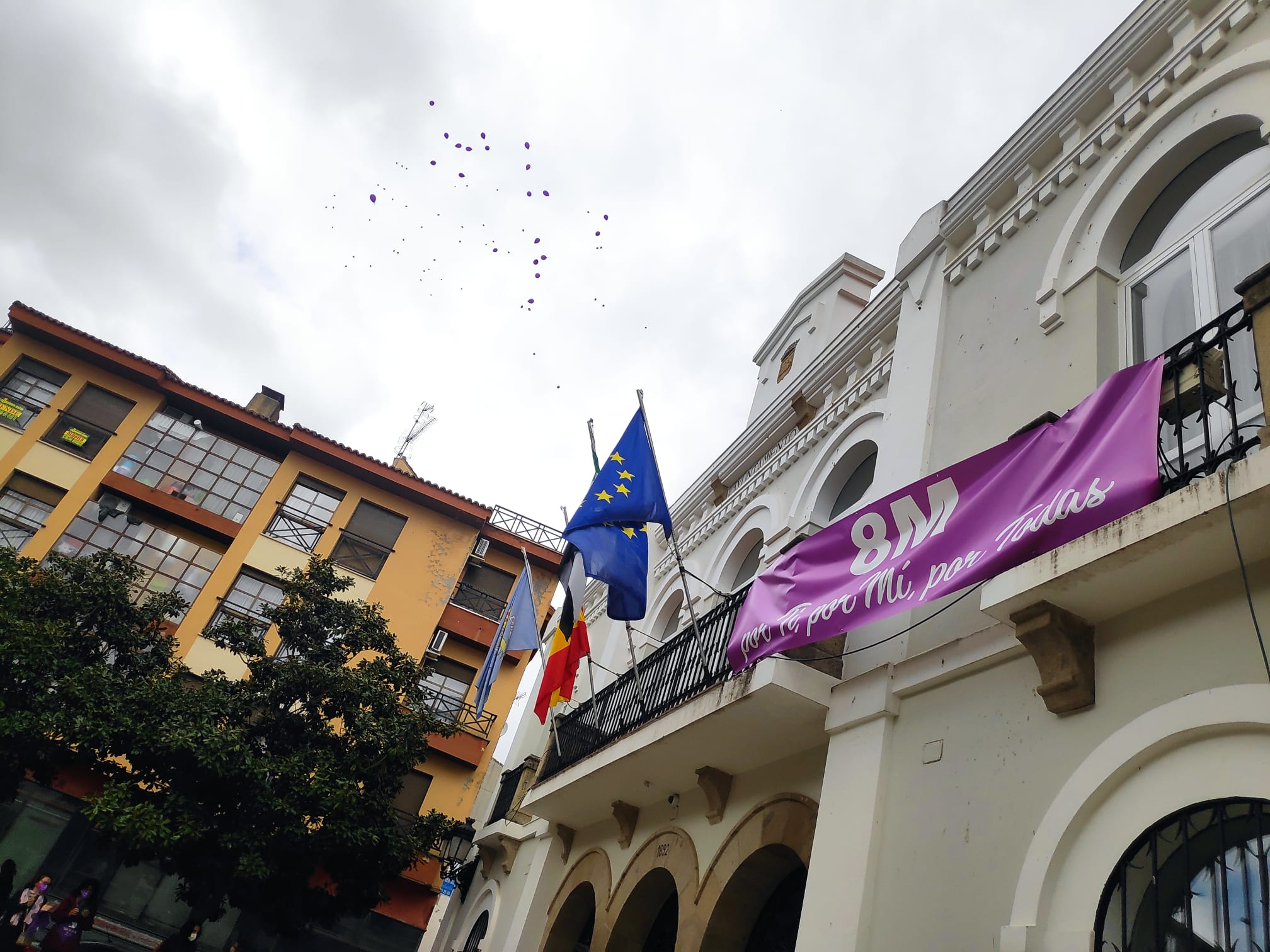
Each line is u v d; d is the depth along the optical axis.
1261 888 3.57
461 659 22.78
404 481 23.64
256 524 22.03
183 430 22.73
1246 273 5.43
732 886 7.38
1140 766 4.20
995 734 5.13
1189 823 3.94
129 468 21.83
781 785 7.32
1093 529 4.43
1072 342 6.25
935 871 5.04
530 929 11.35
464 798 20.91
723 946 7.36
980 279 7.76
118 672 13.20
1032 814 4.62
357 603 15.59
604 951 9.09
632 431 9.42
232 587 21.25
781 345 14.23
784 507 10.16
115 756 12.50
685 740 7.84
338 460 23.31
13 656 12.19
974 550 5.10
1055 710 4.73
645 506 9.06
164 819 11.53
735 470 12.27
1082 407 4.91
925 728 5.70
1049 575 4.53
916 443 7.34
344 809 12.90
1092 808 4.34
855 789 5.93
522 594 14.65
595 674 14.15
